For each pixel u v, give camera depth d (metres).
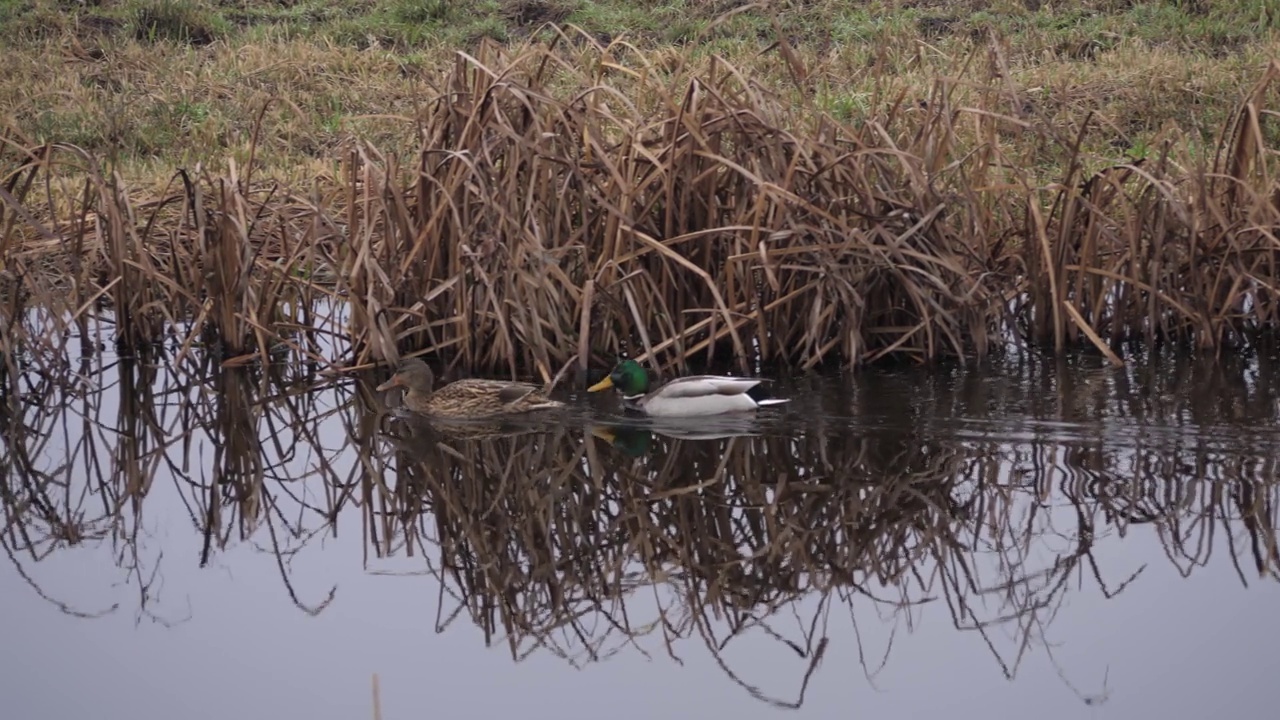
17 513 16.05
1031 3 32.66
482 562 14.64
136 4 33.38
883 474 15.88
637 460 16.78
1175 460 15.66
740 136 18.94
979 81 26.58
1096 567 13.80
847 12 32.62
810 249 18.44
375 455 17.31
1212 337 19.44
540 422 17.98
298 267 21.77
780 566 14.28
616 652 12.84
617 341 19.50
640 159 19.22
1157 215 19.19
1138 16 31.44
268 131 27.44
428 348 19.69
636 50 19.08
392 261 19.70
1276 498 14.86
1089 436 16.25
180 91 29.00
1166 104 26.94
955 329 19.36
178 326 21.30
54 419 18.75
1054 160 25.09
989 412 17.16
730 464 16.55
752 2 32.50
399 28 32.56
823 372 19.11
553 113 18.95
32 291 20.75
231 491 16.59
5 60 30.31
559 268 18.81
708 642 12.98
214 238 20.48
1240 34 30.31
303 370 20.20
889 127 19.88
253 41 31.50
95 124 27.34
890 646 12.79
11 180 19.97
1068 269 19.47
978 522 14.88
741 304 19.27
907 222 19.11
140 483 16.84
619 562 14.54
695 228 19.28
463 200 19.31
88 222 22.20
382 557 14.75
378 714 8.59
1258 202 18.92
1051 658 12.51
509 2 33.66
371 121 27.55
